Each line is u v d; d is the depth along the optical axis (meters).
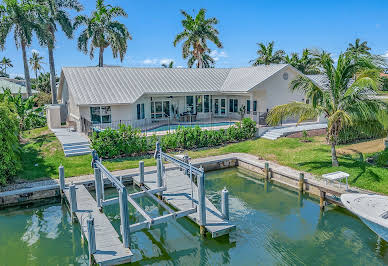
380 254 9.74
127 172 16.77
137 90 26.72
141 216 13.16
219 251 10.23
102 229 10.98
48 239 11.13
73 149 19.42
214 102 32.38
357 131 17.03
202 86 30.09
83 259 9.94
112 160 18.81
